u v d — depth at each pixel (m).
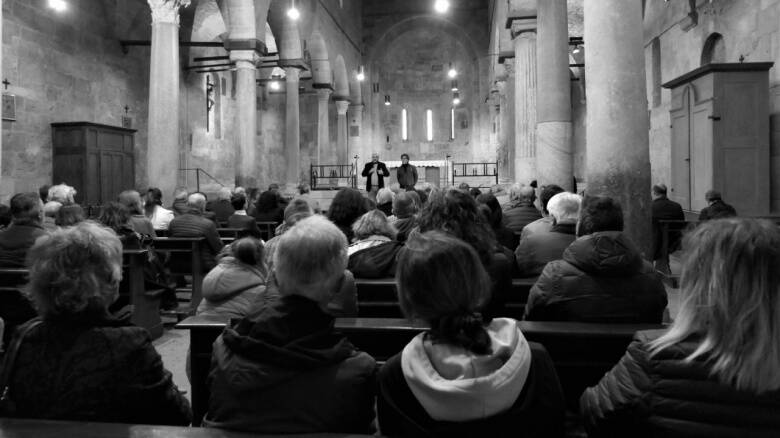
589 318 3.41
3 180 15.01
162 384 2.49
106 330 2.38
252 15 18.52
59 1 14.55
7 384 2.32
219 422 2.17
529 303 3.65
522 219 7.98
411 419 1.90
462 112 42.81
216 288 4.46
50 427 2.09
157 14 14.77
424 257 1.96
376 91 41.59
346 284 3.83
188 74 24.53
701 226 1.92
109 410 2.33
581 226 3.78
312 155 35.66
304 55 25.44
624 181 6.75
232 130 28.55
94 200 16.75
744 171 12.73
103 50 18.94
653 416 1.90
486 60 40.44
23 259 5.88
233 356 2.21
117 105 19.61
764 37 12.98
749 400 1.77
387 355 3.50
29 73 15.88
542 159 11.31
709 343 1.79
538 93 11.38
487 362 1.85
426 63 43.50
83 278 2.32
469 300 1.95
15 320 5.76
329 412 2.12
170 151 14.86
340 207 6.02
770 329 1.70
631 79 6.76
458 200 3.96
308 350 2.14
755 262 1.72
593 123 6.89
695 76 13.56
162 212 10.96
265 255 4.75
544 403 1.95
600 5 6.79
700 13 16.27
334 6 31.77
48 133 16.52
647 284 3.44
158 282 7.43
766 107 12.59
